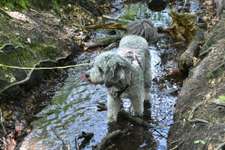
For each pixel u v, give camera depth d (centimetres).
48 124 318
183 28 430
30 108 333
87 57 408
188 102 298
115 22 478
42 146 296
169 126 310
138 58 304
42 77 364
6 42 360
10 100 328
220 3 446
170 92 349
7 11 405
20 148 294
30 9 436
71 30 444
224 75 293
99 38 436
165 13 503
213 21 451
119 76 273
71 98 347
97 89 357
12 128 310
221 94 274
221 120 253
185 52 378
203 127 257
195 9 502
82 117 324
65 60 398
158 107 332
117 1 550
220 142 235
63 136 305
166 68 385
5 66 323
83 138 302
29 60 364
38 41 391
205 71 315
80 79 372
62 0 482
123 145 296
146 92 333
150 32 350
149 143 296
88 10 496
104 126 314
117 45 424
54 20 443
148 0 537
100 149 288
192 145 252
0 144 293
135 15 501
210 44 364
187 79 335
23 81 341
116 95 284
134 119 313
